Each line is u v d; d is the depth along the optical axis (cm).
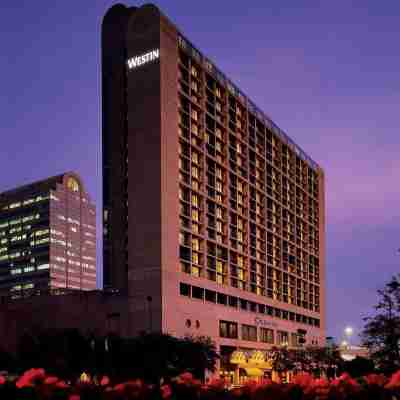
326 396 919
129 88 10688
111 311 10000
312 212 16650
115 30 12162
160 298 9675
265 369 11875
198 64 11725
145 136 10381
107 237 11244
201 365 7381
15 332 10306
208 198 11462
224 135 12381
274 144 14700
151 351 6744
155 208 10044
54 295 10644
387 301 5144
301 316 15138
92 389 987
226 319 11412
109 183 11412
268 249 13738
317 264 16688
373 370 5919
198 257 11006
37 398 930
